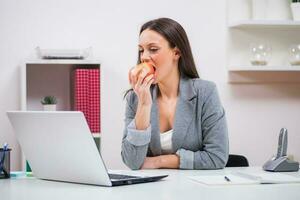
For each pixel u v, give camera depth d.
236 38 3.18
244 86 3.21
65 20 3.06
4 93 3.01
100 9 3.08
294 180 1.46
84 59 2.90
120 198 1.17
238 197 1.19
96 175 1.38
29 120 1.49
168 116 2.05
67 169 1.45
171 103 2.05
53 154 1.47
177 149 2.01
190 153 1.91
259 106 3.23
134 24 3.12
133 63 3.12
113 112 3.10
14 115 1.53
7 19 3.01
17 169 3.04
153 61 1.97
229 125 3.21
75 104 2.88
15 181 1.54
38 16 3.03
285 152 1.81
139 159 1.90
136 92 1.88
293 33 3.23
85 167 1.39
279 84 3.25
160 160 1.92
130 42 3.11
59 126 1.40
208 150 1.93
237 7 3.16
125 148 1.92
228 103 3.20
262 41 3.20
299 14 3.05
